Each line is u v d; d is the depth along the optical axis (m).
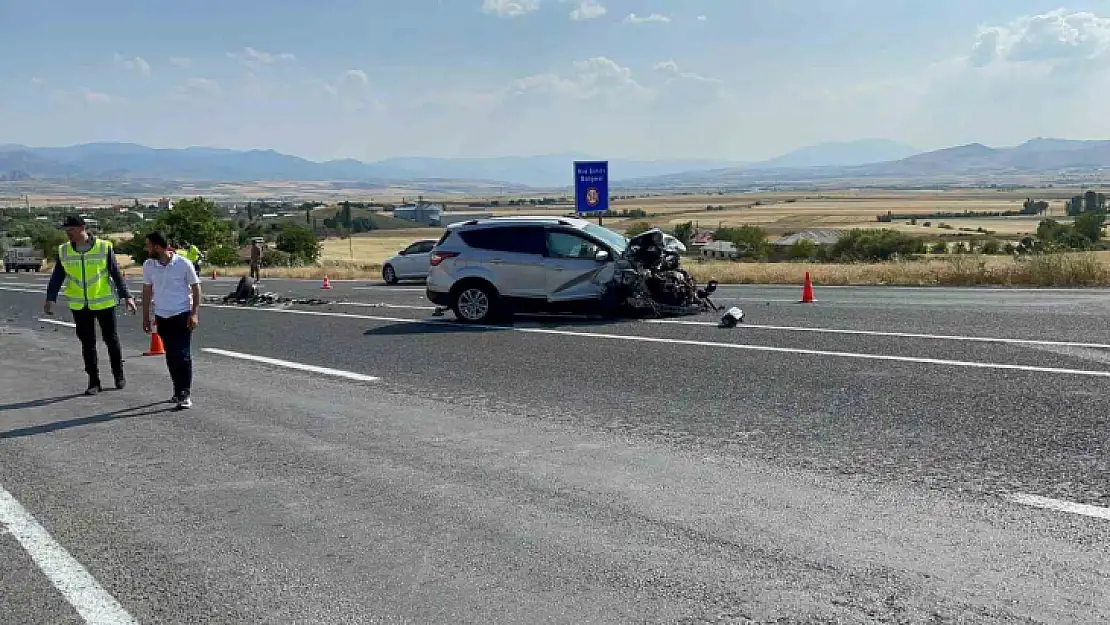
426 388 10.59
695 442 7.60
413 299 24.62
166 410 9.87
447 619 4.43
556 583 4.80
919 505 5.80
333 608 4.61
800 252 71.62
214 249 79.00
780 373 10.51
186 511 6.23
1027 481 6.20
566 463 7.08
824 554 5.05
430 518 5.89
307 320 19.39
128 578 5.10
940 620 4.22
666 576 4.84
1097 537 5.16
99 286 11.05
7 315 24.73
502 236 17.11
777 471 6.66
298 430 8.59
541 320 17.03
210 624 4.48
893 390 9.30
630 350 12.77
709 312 17.34
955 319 15.01
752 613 4.38
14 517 6.25
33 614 4.67
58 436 8.78
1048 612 4.27
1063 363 10.46
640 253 16.98
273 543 5.55
